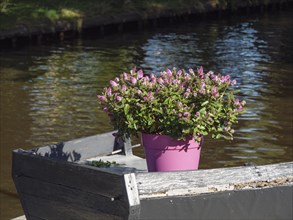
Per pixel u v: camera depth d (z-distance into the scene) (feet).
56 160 12.76
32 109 41.37
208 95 13.75
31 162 13.32
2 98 44.91
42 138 34.68
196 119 13.57
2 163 30.89
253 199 12.68
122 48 73.56
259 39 80.23
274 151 32.14
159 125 13.82
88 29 87.04
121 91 13.89
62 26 83.20
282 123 37.47
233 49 71.15
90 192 12.16
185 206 12.08
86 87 49.24
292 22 100.94
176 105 13.62
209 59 64.18
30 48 74.49
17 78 53.72
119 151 17.70
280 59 64.28
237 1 111.34
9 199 26.61
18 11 84.17
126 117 13.88
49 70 58.03
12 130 36.22
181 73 14.46
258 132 35.40
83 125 37.17
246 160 30.73
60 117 39.01
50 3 89.71
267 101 43.55
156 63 62.18
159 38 82.33
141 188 11.69
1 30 76.89
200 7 103.14
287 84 50.31
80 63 62.28
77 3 92.17
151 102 13.66
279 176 12.92
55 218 13.17
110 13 90.89
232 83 14.29
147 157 14.29
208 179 12.32
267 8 118.11
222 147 32.45
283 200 12.92
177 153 14.02
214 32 88.12
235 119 13.99
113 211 11.80
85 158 16.93
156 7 96.68
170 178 11.97
